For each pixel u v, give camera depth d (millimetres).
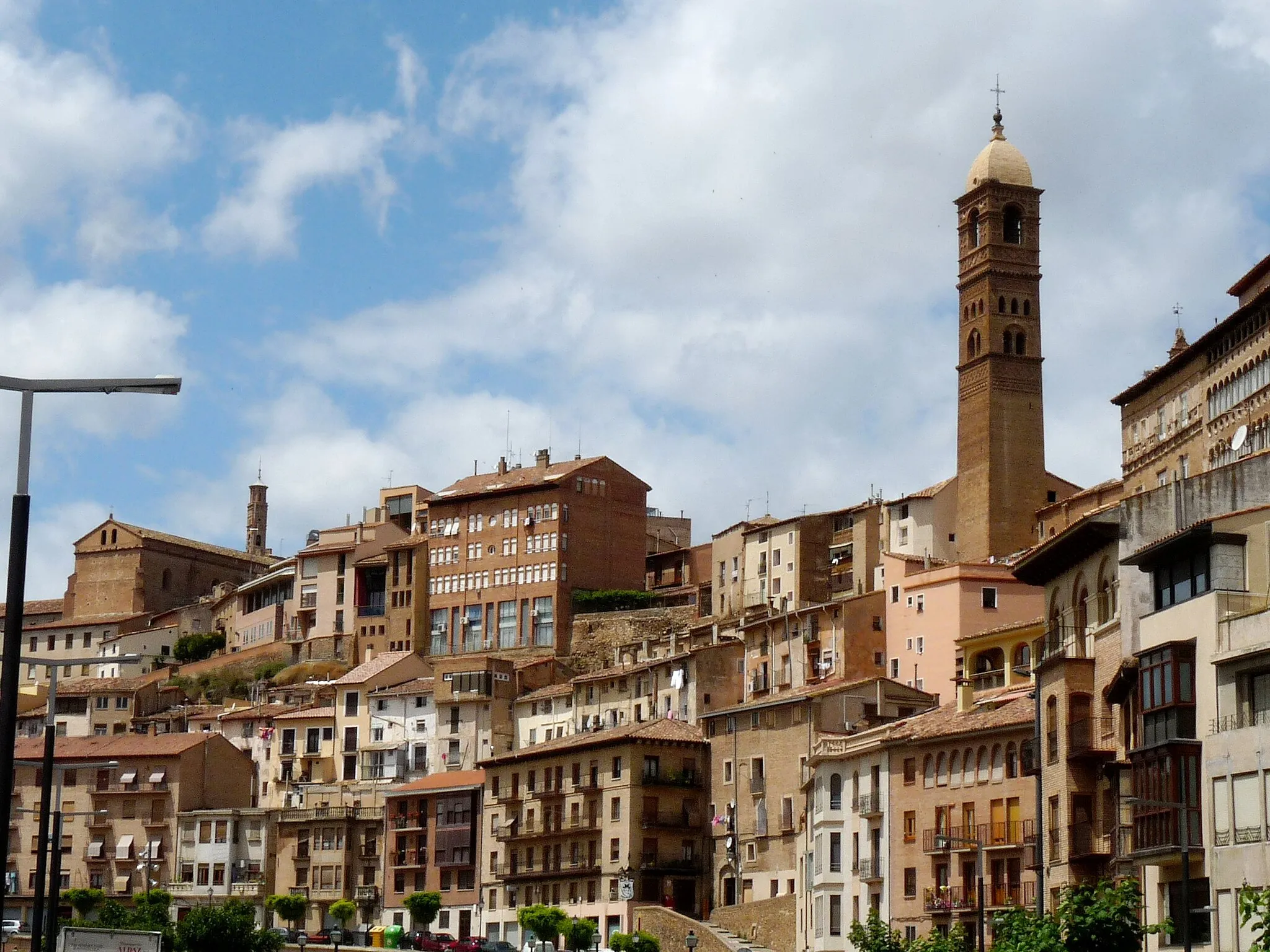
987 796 134250
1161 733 93812
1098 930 85875
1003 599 193000
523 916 183000
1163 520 105000
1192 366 164375
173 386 48750
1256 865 86438
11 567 46625
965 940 123625
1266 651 86812
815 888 154250
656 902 190000
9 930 163375
